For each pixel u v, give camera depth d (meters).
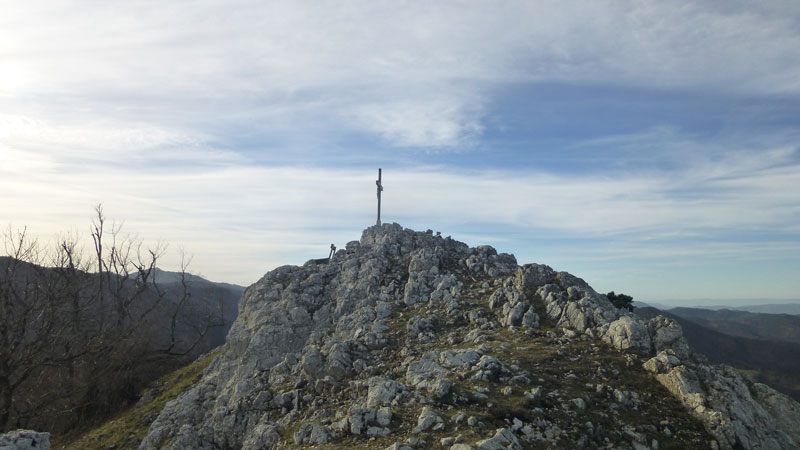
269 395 45.34
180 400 54.03
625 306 65.75
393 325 51.97
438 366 40.22
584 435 30.84
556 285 53.25
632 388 36.56
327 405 40.34
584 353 41.34
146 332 83.50
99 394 66.81
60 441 60.06
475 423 30.41
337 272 65.69
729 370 41.34
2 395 58.34
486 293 57.03
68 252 80.06
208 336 107.69
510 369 38.06
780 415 39.94
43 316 69.94
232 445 43.38
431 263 63.44
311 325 56.62
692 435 32.59
